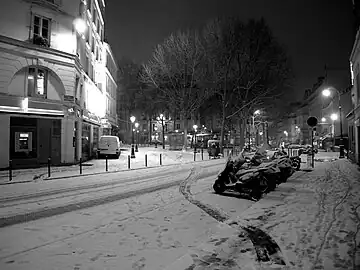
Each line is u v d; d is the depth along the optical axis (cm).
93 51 3344
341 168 1784
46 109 2022
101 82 3772
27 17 1967
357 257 449
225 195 1010
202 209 805
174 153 3766
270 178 1034
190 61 3950
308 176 1454
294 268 420
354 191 991
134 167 2022
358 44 1780
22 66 1934
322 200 861
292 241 526
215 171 1800
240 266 433
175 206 843
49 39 2091
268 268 422
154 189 1145
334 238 532
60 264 457
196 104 4366
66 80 2147
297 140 9075
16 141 1920
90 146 2884
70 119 2158
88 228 640
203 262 449
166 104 5500
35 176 1516
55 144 2095
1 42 1838
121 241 555
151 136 8781
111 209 814
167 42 3966
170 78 4069
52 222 689
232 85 3888
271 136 9369
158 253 496
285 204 830
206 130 7488
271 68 3809
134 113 7306
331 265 424
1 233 611
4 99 1839
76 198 972
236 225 638
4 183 1288
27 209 820
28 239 573
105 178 1467
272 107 4612
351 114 2152
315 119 1789
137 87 7025
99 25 3741
